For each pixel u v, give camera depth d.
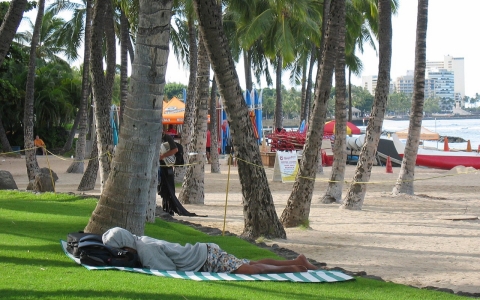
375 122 17.23
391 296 6.77
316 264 8.68
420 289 7.31
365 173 17.23
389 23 17.39
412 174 20.69
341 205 17.53
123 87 26.55
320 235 12.45
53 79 52.09
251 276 7.19
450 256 10.40
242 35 36.50
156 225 11.50
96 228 8.64
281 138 37.25
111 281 6.39
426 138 45.38
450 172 31.77
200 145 17.58
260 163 11.83
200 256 7.32
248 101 39.09
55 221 10.91
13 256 7.66
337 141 18.80
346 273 7.98
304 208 13.37
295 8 32.66
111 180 8.72
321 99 13.17
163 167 14.33
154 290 6.11
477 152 35.66
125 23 26.47
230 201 18.45
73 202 13.91
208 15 11.07
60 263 7.36
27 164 22.70
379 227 13.77
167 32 8.53
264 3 36.72
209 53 11.32
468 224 14.38
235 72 11.49
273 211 11.89
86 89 29.70
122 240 7.30
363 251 10.80
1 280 6.31
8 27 11.58
